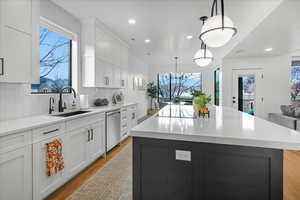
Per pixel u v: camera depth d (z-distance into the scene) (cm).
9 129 139
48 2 242
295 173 243
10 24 161
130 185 210
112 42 376
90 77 310
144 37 403
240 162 113
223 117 194
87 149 245
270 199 110
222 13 145
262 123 160
